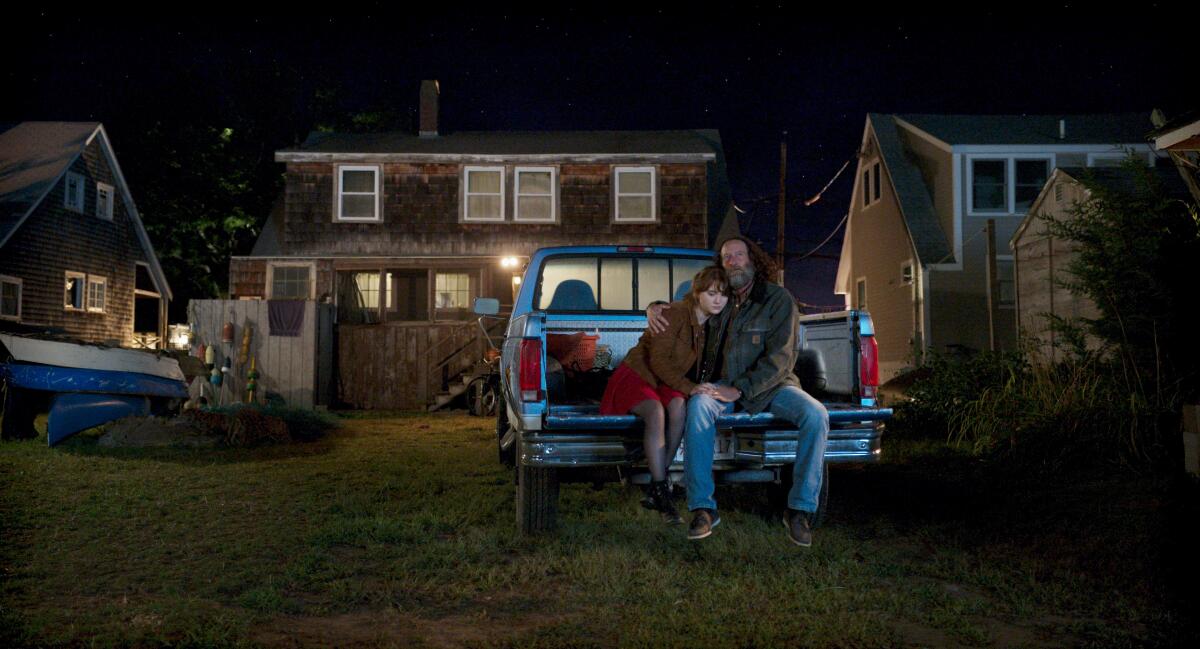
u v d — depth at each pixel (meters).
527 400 4.47
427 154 20.22
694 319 4.56
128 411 10.73
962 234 22.48
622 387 4.58
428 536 5.16
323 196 20.34
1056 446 7.03
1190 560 4.25
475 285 20.75
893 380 13.34
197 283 29.53
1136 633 3.48
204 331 17.00
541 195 20.64
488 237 20.44
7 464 8.29
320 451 10.09
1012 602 3.89
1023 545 4.91
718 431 4.80
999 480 6.74
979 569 4.44
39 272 21.56
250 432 10.70
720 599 3.93
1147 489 5.67
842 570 4.45
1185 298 7.48
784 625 3.57
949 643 3.41
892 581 4.32
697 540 4.92
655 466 4.41
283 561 4.64
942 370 10.91
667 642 3.36
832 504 6.26
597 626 3.59
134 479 7.44
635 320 6.15
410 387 18.75
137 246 26.67
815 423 4.49
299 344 17.19
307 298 19.89
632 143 21.73
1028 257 15.71
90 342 10.37
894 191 24.02
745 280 4.72
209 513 5.96
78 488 6.90
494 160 20.38
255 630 3.51
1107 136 22.50
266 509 6.12
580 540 4.99
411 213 20.42
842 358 5.19
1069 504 5.62
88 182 23.94
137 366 10.80
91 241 23.98
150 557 4.69
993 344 16.56
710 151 20.70
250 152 31.03
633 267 6.56
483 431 13.07
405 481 7.51
